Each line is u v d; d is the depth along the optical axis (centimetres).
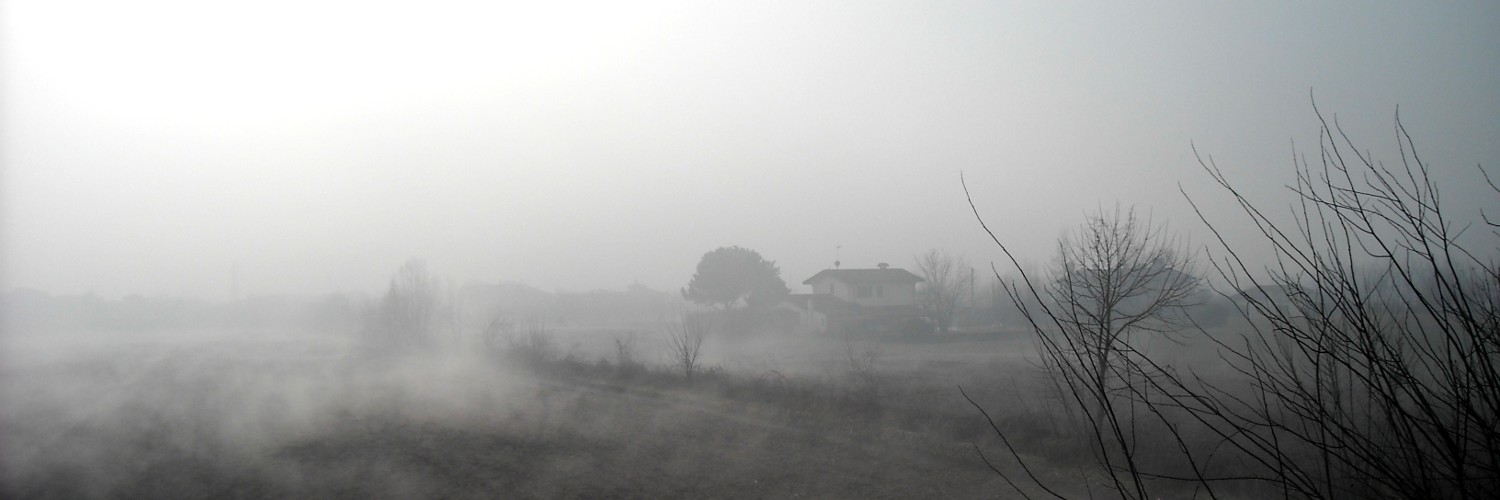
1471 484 289
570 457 1491
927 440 1617
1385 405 297
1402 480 288
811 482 1327
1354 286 301
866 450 1551
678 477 1357
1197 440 1365
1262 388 333
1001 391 2370
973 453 1488
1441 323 281
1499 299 296
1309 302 314
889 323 5697
